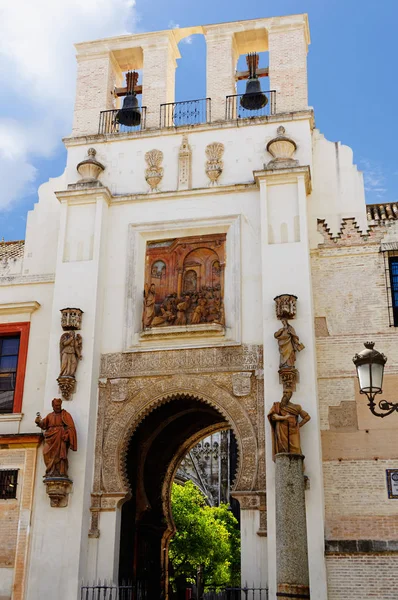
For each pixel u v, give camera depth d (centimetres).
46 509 2011
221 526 4350
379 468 1973
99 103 2561
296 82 2438
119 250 2322
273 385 2003
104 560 1970
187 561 4094
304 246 2147
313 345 2039
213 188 2308
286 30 2519
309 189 2288
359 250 2227
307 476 1883
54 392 2134
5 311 2378
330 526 1933
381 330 2125
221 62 2530
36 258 2447
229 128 2397
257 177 2250
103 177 2431
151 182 2375
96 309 2208
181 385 2111
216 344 2125
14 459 2128
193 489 4397
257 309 2144
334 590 1834
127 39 2628
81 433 2062
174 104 2511
